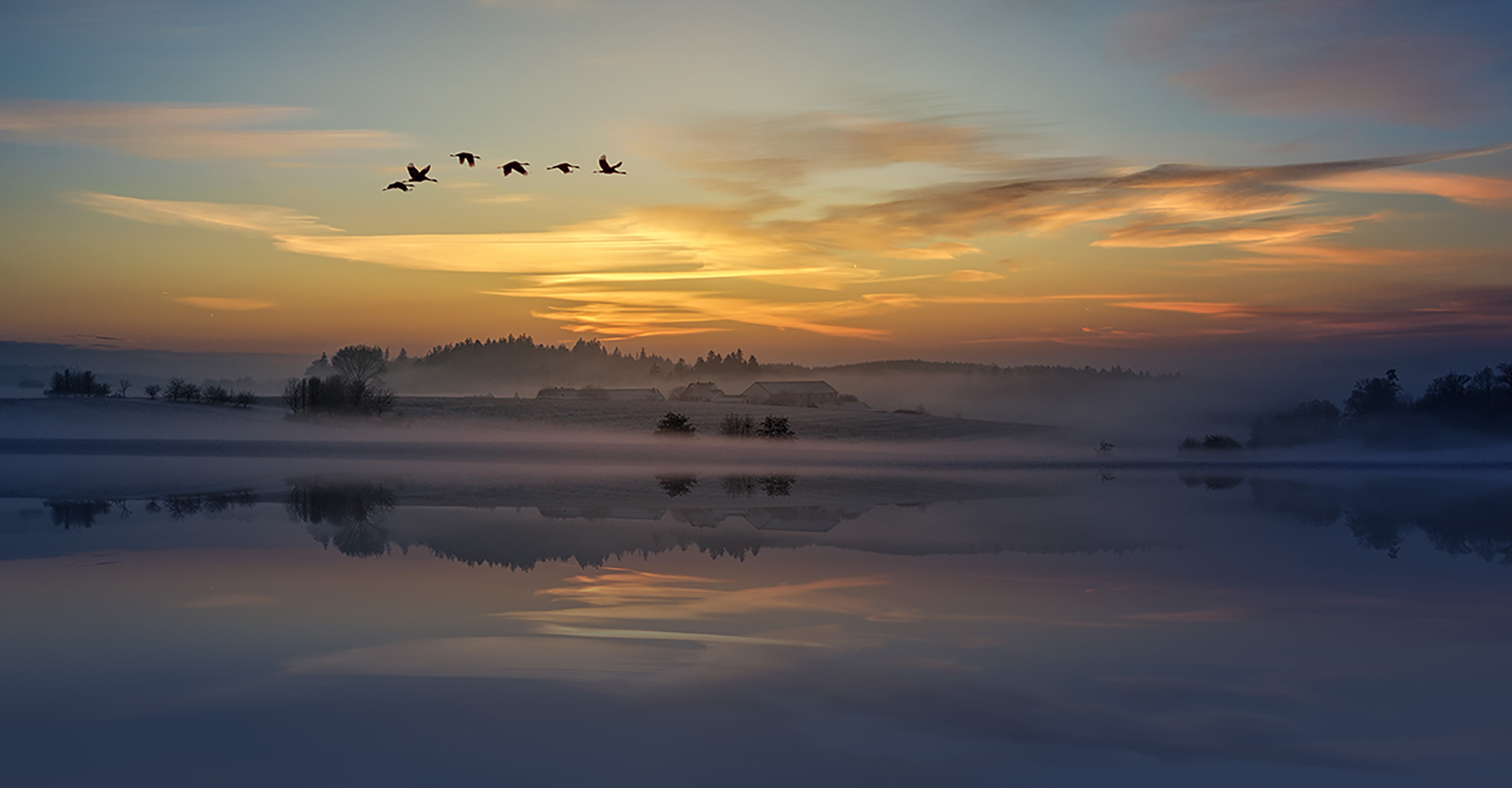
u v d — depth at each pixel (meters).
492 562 17.12
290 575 15.62
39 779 7.11
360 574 15.73
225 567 16.36
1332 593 14.97
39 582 14.86
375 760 7.50
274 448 58.75
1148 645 11.38
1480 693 9.52
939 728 8.35
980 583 15.34
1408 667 10.50
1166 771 7.45
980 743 8.02
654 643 11.25
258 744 7.85
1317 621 12.77
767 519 24.41
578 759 7.57
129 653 10.62
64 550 18.22
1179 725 8.49
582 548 18.97
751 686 9.60
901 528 22.88
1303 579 16.23
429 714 8.63
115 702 8.90
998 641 11.50
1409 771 7.55
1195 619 12.87
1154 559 18.38
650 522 23.39
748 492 32.84
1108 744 8.02
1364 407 103.69
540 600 13.66
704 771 7.32
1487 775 7.46
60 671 9.90
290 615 12.56
